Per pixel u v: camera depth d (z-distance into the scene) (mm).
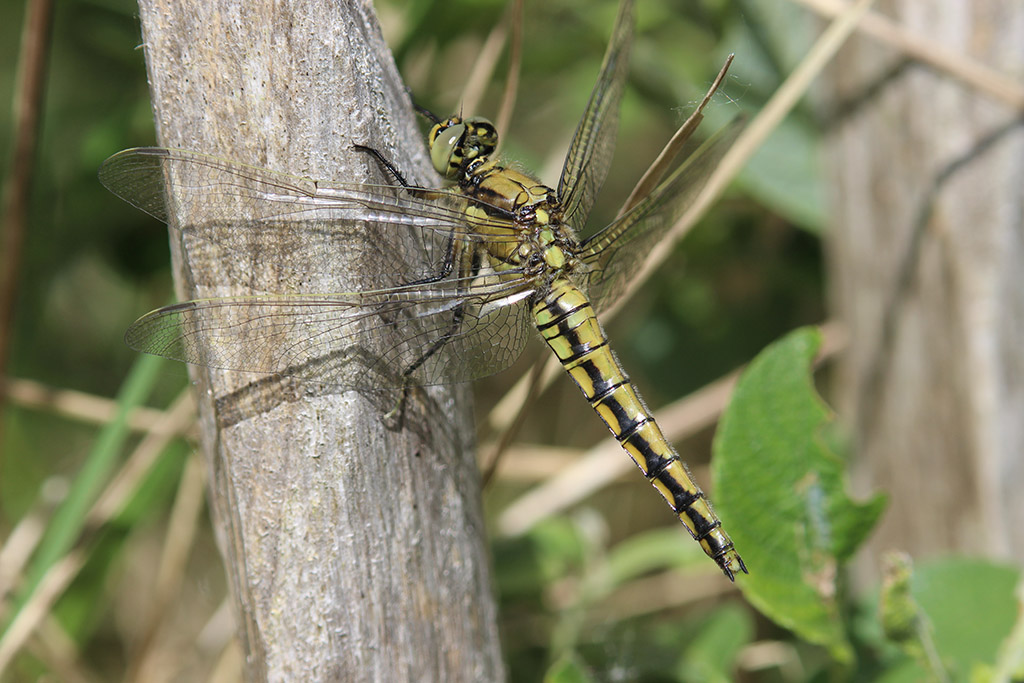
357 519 609
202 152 607
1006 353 650
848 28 646
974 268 650
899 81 653
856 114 660
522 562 669
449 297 621
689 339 706
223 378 610
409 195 616
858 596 670
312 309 611
